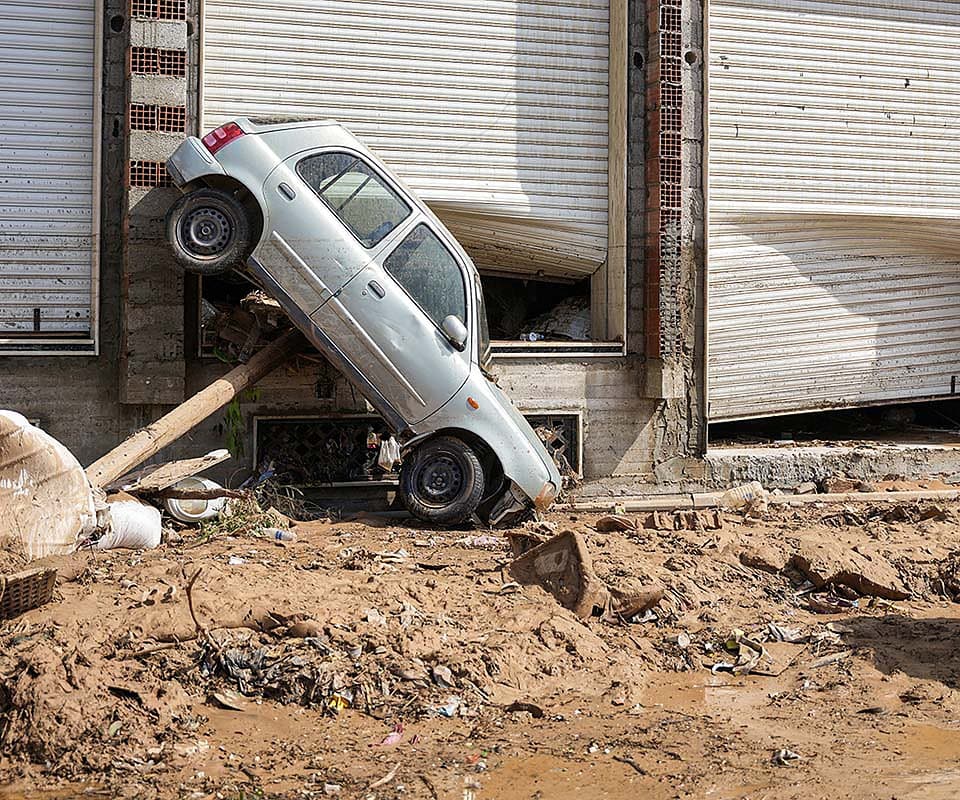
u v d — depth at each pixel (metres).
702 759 6.41
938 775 6.21
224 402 11.10
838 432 16.62
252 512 10.90
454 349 11.08
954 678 8.05
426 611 8.14
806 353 15.31
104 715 6.37
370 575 8.78
